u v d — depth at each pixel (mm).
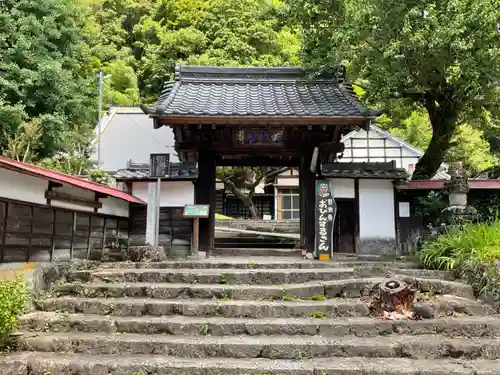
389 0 8445
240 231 16484
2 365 4207
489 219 8688
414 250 9461
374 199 9695
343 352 4504
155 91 32594
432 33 8141
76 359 4383
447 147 10922
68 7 15938
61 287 6129
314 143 9453
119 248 9312
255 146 9531
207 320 5102
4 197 5492
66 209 7055
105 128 24844
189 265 7191
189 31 30719
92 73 21453
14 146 11727
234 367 4152
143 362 4273
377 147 21922
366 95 11172
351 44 9641
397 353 4504
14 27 14062
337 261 8109
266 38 28609
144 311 5449
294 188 26531
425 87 9906
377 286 5641
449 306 5422
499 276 5598
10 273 5613
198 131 9391
